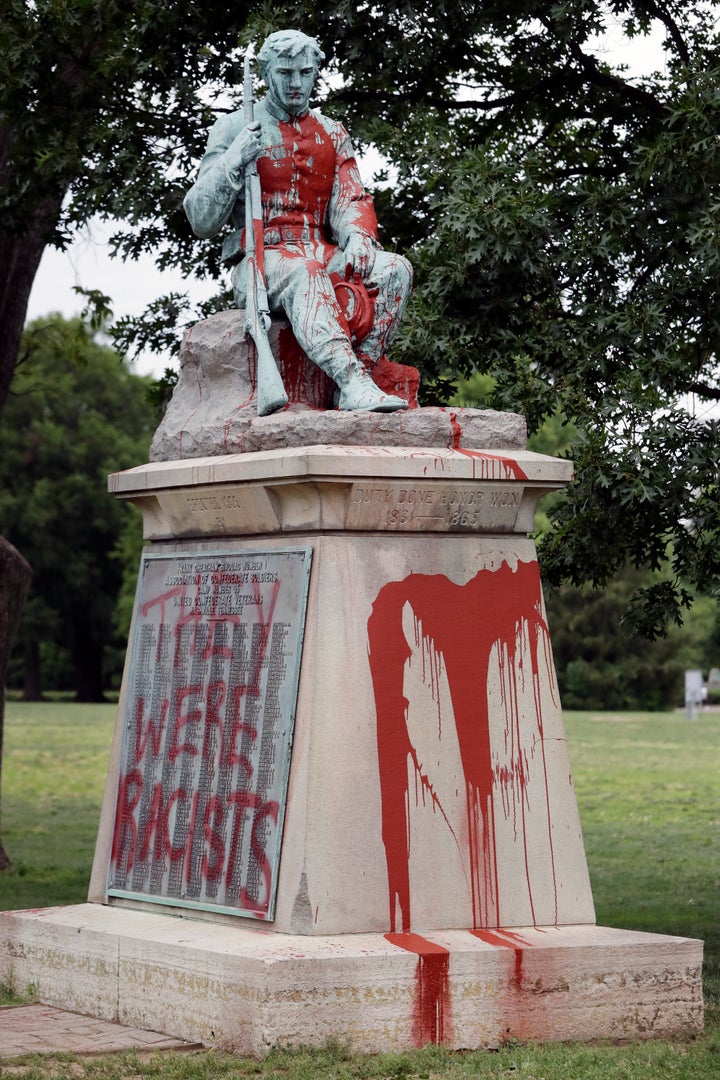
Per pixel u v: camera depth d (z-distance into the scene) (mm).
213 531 7234
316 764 6453
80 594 57594
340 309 7285
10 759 29938
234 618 6973
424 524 6812
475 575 6895
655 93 12195
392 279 7379
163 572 7453
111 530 57719
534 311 11156
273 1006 5902
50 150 12047
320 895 6352
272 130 7609
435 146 11117
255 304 7285
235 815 6738
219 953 6152
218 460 7055
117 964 6699
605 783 23969
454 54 12219
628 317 10297
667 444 10133
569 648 51938
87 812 20453
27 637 57469
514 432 7164
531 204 10344
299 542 6746
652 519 10672
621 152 12375
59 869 14414
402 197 12375
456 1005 6168
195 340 7695
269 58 7559
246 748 6754
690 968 6609
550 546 11031
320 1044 5941
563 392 10352
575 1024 6379
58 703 60281
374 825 6492
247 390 7457
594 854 15586
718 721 43562
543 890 6781
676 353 10500
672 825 18266
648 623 11289
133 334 13469
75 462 57344
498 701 6832
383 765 6547
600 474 9773
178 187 11742
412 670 6684
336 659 6570
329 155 7656
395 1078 5625
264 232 7582
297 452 6605
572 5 10961
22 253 14883
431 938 6383
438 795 6633
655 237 10750
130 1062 5867
